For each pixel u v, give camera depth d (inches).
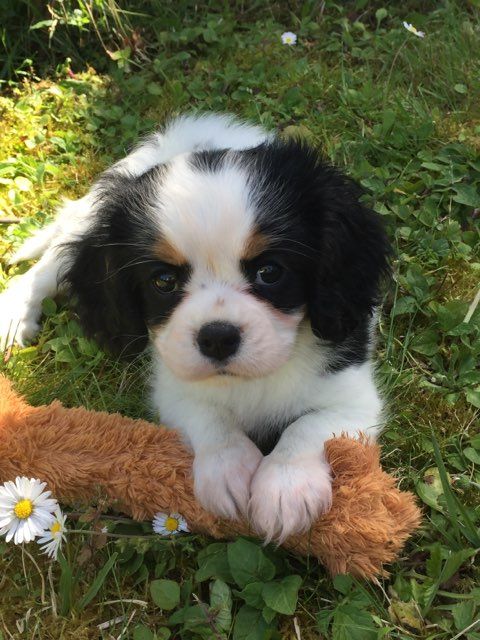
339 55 24.5
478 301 15.6
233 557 10.6
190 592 10.8
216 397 12.2
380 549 10.4
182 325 10.6
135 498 11.2
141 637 10.3
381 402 13.1
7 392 12.7
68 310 16.6
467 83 22.3
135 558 11.3
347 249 11.9
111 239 12.2
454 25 24.5
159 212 11.0
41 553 11.5
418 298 15.6
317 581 10.9
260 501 10.6
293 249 11.0
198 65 24.5
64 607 10.8
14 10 25.3
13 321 16.4
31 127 22.2
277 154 12.0
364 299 12.4
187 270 10.9
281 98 22.5
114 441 11.6
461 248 16.8
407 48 24.0
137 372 14.7
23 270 18.1
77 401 14.3
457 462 12.8
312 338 12.1
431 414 13.7
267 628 10.3
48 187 20.3
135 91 23.6
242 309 10.5
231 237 10.6
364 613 10.2
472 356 14.6
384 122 20.0
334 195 11.9
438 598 10.9
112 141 21.9
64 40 25.5
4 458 11.4
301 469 10.8
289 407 12.5
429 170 19.1
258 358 10.5
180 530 11.2
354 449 10.9
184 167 11.7
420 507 12.1
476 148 19.4
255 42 25.4
